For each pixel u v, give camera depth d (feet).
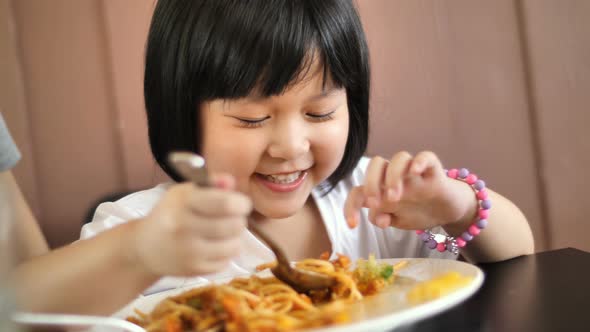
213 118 2.89
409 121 5.81
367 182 2.38
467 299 2.21
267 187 3.02
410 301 1.87
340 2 2.99
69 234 5.30
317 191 3.67
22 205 2.92
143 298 2.41
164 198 1.67
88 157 5.30
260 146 2.83
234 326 1.73
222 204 1.55
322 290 2.19
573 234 6.20
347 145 3.51
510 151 6.05
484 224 2.89
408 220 2.75
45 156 5.24
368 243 3.67
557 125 6.10
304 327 1.70
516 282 2.40
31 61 5.18
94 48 5.26
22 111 5.17
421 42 5.80
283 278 2.19
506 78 6.00
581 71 6.10
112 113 5.31
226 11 2.80
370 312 1.80
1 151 2.98
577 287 2.24
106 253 1.91
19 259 2.20
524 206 6.12
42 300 1.90
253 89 2.70
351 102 3.34
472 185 2.92
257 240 3.39
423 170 2.46
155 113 3.31
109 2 5.24
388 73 5.73
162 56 3.11
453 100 5.90
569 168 6.15
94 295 1.92
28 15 5.16
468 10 5.90
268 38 2.69
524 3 5.96
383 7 5.70
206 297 2.01
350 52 2.98
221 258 1.64
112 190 5.34
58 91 5.23
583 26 6.09
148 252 1.68
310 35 2.74
